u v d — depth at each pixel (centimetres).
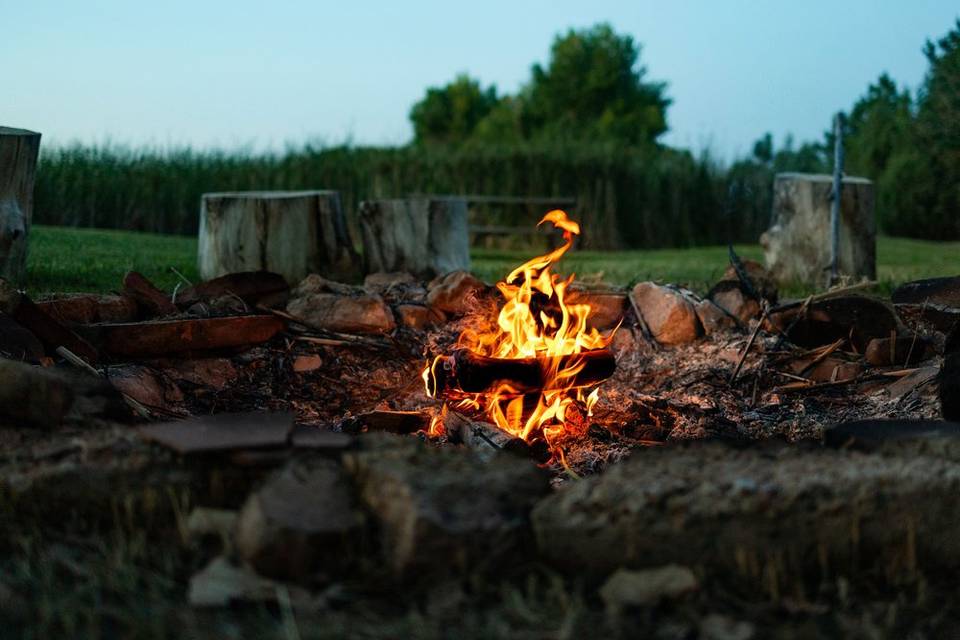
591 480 305
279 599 275
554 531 291
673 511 289
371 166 1783
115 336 523
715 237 1912
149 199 1600
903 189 1970
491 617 268
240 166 1694
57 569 288
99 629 261
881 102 2205
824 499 294
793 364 589
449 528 280
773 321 624
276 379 552
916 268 1183
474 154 1809
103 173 1586
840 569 296
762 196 1906
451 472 303
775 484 296
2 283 482
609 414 512
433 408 525
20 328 457
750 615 276
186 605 274
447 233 867
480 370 461
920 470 306
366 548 292
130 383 493
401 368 577
